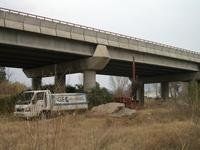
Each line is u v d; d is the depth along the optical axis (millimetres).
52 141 6328
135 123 26688
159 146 14180
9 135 8359
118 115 33812
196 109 17500
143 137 15719
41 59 51656
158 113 30531
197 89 19844
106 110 34719
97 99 48812
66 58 52125
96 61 50875
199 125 16062
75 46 48469
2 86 42156
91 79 51906
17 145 7164
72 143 9180
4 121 9688
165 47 64500
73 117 8266
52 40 45125
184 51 70188
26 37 42062
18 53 46438
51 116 7484
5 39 40094
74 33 47469
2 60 51656
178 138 14523
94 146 8820
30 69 59531
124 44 55344
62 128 6707
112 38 53469
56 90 9680
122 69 68875
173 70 75188
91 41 49875
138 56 59250
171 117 25938
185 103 23297
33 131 6500
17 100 33312
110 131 14430
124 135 16344
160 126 20578
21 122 9992
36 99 32281
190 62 74062
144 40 59594
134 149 13258
